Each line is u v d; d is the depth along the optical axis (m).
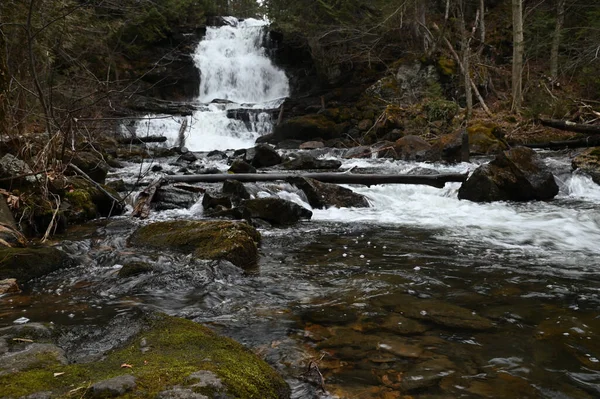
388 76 21.70
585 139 12.92
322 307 3.03
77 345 2.32
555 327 2.69
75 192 6.11
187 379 1.75
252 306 3.06
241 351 2.20
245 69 26.59
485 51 22.39
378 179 7.93
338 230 5.65
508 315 2.87
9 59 8.23
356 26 21.98
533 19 21.88
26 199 5.13
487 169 7.79
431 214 6.74
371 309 2.98
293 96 25.48
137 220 6.02
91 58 17.95
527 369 2.21
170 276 3.60
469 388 2.04
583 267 3.97
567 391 2.02
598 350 2.40
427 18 23.42
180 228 4.68
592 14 19.44
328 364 2.26
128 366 1.91
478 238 5.18
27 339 2.33
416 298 3.19
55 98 8.77
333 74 24.05
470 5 24.39
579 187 8.43
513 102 18.03
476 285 3.47
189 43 26.75
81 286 3.46
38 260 3.72
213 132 20.53
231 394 1.71
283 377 2.12
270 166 11.73
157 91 24.86
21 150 5.84
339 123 20.27
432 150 13.30
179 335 2.30
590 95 18.33
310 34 22.95
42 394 1.66
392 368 2.22
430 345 2.46
